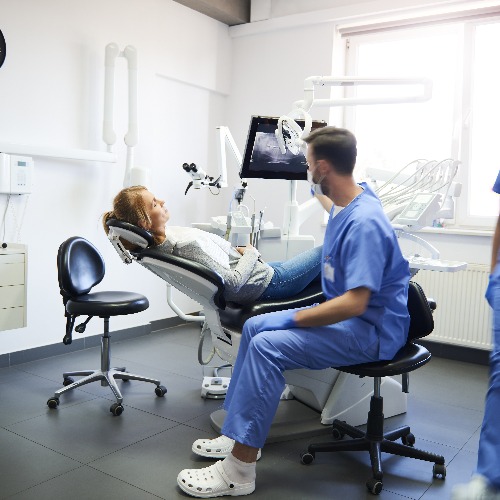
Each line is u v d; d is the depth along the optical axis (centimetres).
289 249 286
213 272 202
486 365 358
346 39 435
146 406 263
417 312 201
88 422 242
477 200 391
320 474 202
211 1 417
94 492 183
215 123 466
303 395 258
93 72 356
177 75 416
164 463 205
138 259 213
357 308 173
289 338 181
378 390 202
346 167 186
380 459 195
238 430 178
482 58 384
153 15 393
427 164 273
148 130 398
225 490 182
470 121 387
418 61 412
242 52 463
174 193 430
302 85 434
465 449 227
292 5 433
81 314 259
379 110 429
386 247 181
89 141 358
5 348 321
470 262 365
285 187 443
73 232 353
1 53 304
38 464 201
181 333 413
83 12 346
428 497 187
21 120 318
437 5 376
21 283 288
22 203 322
